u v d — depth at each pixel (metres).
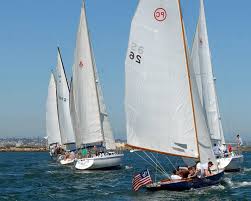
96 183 46.00
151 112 38.25
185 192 36.12
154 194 35.75
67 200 35.69
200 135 37.28
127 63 38.78
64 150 87.81
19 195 38.59
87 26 63.94
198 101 37.41
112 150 63.47
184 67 37.44
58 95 89.12
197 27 57.09
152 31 38.09
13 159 111.38
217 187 38.25
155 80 38.16
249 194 36.22
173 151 37.78
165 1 37.72
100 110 64.19
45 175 55.84
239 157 54.97
